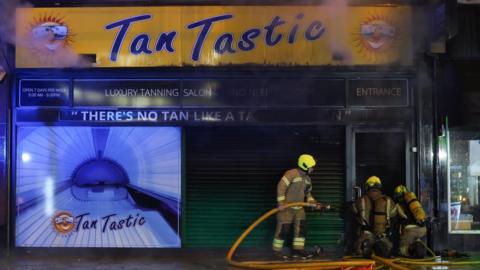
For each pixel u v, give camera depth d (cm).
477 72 845
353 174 841
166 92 841
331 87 840
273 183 850
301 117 838
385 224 788
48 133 848
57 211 846
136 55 833
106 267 759
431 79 838
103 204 846
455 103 840
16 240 844
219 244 845
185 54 832
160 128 847
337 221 846
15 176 845
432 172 838
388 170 848
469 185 860
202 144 852
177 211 841
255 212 847
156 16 833
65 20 837
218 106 840
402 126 840
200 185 849
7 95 841
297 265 727
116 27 834
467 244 845
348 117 838
